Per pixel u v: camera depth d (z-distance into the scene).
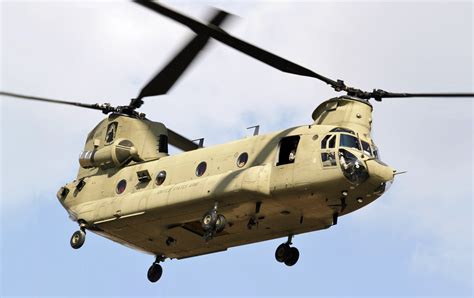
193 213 91.75
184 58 80.44
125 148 99.75
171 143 103.94
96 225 98.06
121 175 99.06
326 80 89.81
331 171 84.94
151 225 95.44
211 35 78.75
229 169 90.69
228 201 88.81
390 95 90.81
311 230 92.12
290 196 86.94
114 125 102.25
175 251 100.25
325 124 90.62
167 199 91.94
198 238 96.50
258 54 83.44
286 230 92.88
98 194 99.81
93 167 102.62
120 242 100.75
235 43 80.75
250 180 87.25
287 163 87.25
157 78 83.00
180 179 93.56
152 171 96.44
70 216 102.00
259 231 93.38
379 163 86.25
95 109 102.62
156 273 102.25
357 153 85.75
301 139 87.62
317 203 87.50
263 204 88.31
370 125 90.44
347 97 90.88
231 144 92.50
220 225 88.62
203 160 93.06
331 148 85.81
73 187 102.75
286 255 94.25
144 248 100.56
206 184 89.94
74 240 98.88
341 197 86.62
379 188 86.56
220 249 98.19
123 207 95.25
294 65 86.31
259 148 89.81
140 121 101.62
